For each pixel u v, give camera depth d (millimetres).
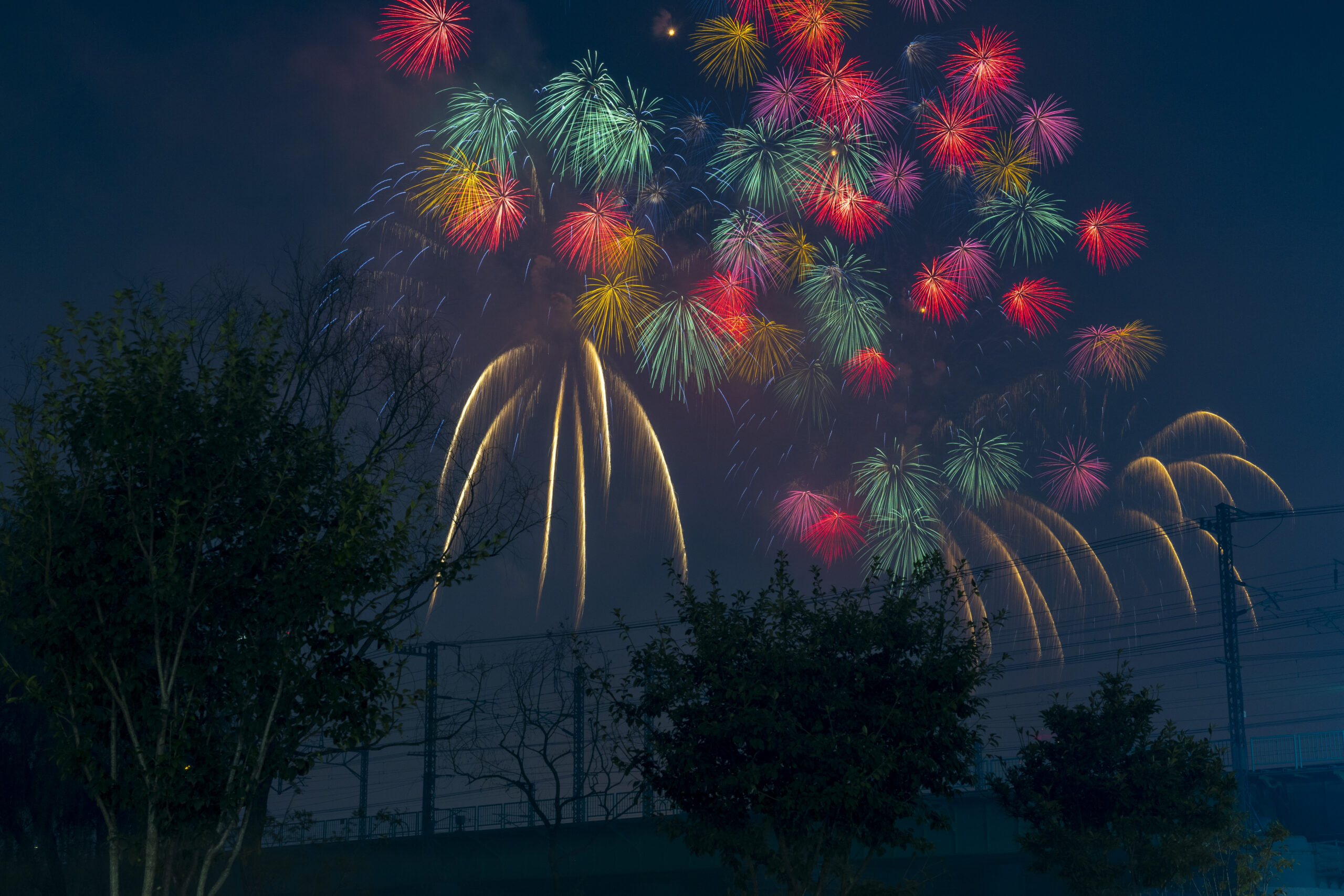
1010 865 44094
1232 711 42688
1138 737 28703
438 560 16016
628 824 44688
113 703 14164
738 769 19641
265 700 14594
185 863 15008
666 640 21125
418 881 46156
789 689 20047
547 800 33375
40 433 14102
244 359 15211
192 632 14750
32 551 13812
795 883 20031
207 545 14641
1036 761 29281
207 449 14375
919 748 19984
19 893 22438
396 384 24953
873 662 20734
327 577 14359
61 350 14297
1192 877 28375
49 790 22891
